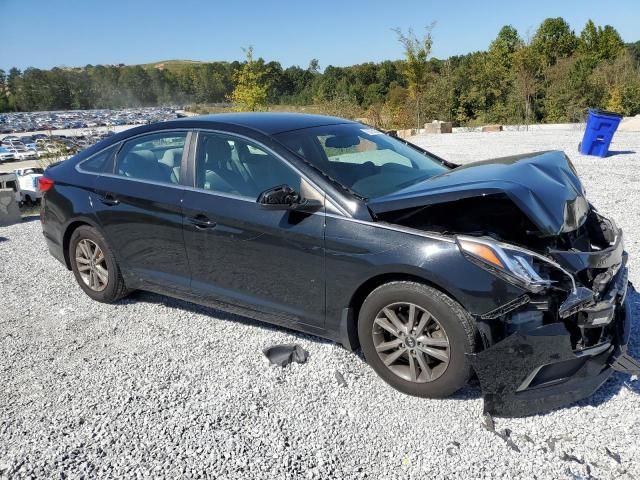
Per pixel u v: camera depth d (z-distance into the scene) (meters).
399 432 2.96
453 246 3.04
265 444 2.91
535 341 2.90
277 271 3.69
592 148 12.63
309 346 3.93
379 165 4.01
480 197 3.07
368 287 3.42
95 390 3.50
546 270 2.99
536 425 2.95
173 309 4.72
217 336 4.17
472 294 2.94
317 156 3.82
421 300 3.11
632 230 6.32
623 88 36.78
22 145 82.69
